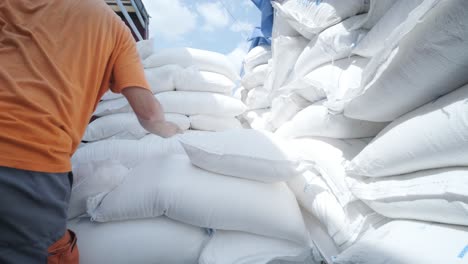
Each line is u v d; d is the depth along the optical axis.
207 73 1.56
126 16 1.71
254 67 1.97
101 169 0.79
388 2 0.99
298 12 1.36
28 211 0.49
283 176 0.78
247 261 0.71
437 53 0.53
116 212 0.73
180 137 0.84
